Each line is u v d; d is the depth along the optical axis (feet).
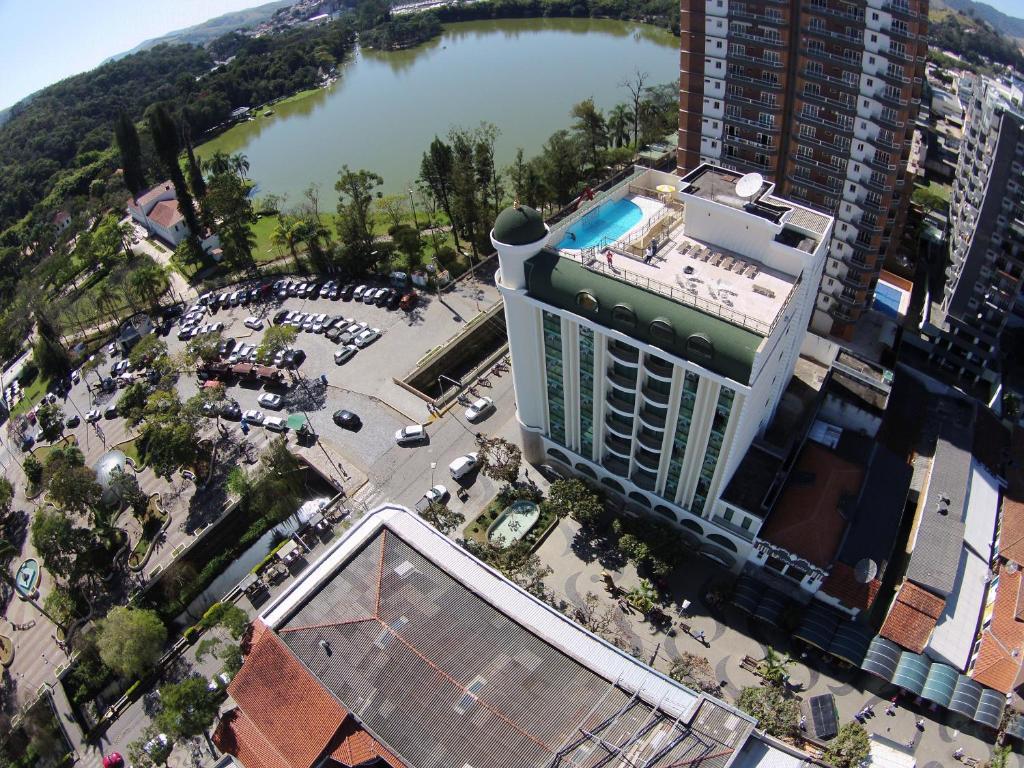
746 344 192.34
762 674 226.79
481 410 329.11
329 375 364.58
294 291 428.56
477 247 442.50
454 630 210.59
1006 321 320.50
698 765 173.68
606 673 197.67
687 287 214.07
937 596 229.66
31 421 393.50
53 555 286.46
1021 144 256.32
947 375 330.95
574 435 274.16
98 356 412.77
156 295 431.84
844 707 220.02
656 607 248.93
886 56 274.36
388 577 226.38
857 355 286.25
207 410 328.08
